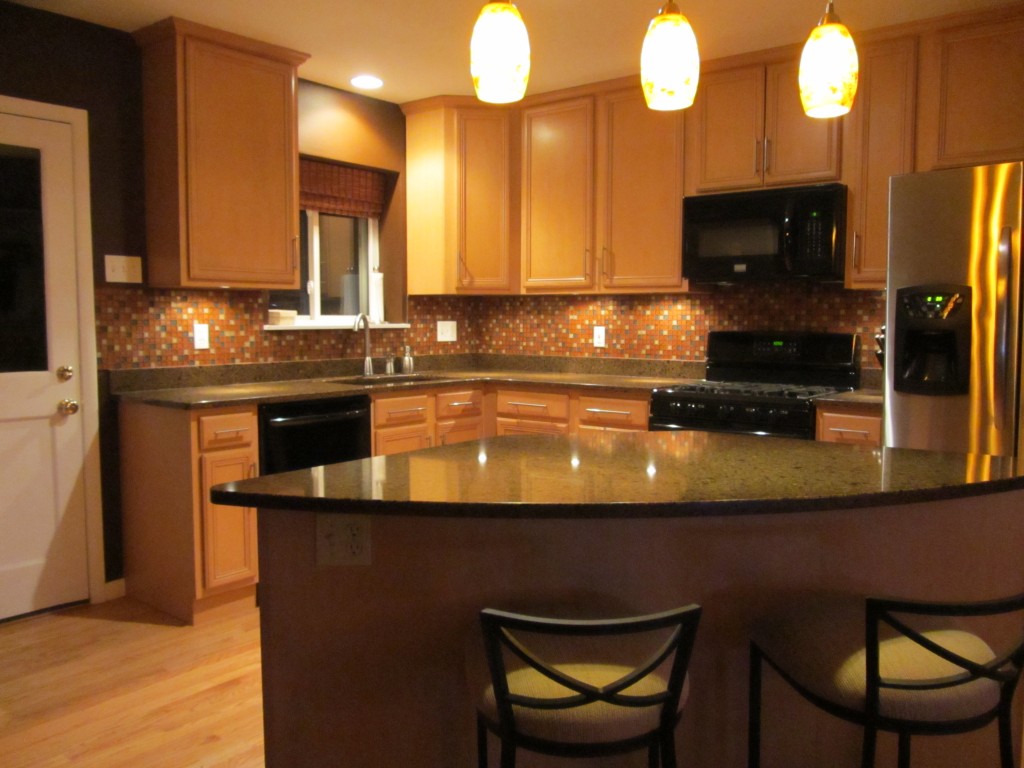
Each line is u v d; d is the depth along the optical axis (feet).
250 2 9.66
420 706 5.22
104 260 10.62
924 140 10.30
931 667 4.44
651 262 12.60
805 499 4.59
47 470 10.27
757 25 10.36
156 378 11.19
